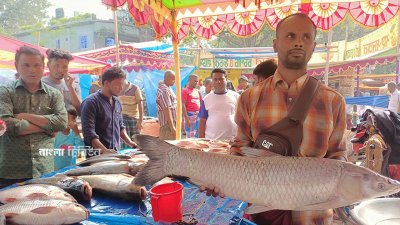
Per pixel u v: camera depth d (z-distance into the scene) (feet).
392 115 11.74
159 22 14.71
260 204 4.99
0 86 9.42
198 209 6.31
